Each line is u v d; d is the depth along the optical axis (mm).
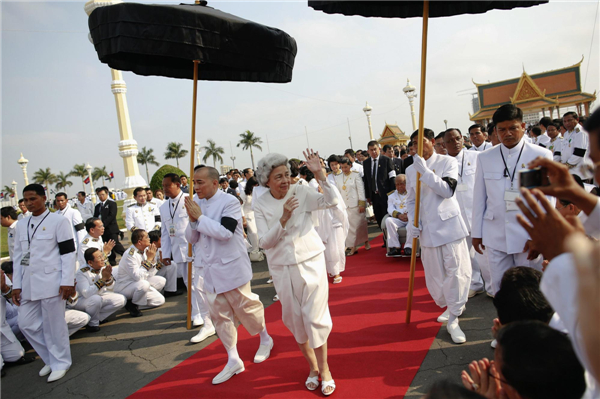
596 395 1506
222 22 4000
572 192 1189
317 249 3230
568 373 1312
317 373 3352
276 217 3252
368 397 3049
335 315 4832
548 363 1322
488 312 4352
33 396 3881
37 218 4270
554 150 8922
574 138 7559
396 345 3830
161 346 4676
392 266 6684
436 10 3951
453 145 4988
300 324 3182
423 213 3947
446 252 3809
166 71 4977
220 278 3643
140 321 5680
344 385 3258
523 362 1352
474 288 4949
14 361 4684
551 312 2117
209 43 3939
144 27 3645
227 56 4117
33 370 4508
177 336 4922
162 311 6012
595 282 893
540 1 3746
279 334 4547
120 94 16266
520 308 2154
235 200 3809
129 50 3629
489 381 1665
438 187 3668
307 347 3287
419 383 3148
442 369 3309
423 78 3803
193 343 4637
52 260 4223
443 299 3980
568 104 25641
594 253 922
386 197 8570
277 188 3223
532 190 1157
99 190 9734
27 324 4227
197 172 3848
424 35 3789
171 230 5328
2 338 4582
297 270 3109
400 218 6938
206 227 3588
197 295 4770
